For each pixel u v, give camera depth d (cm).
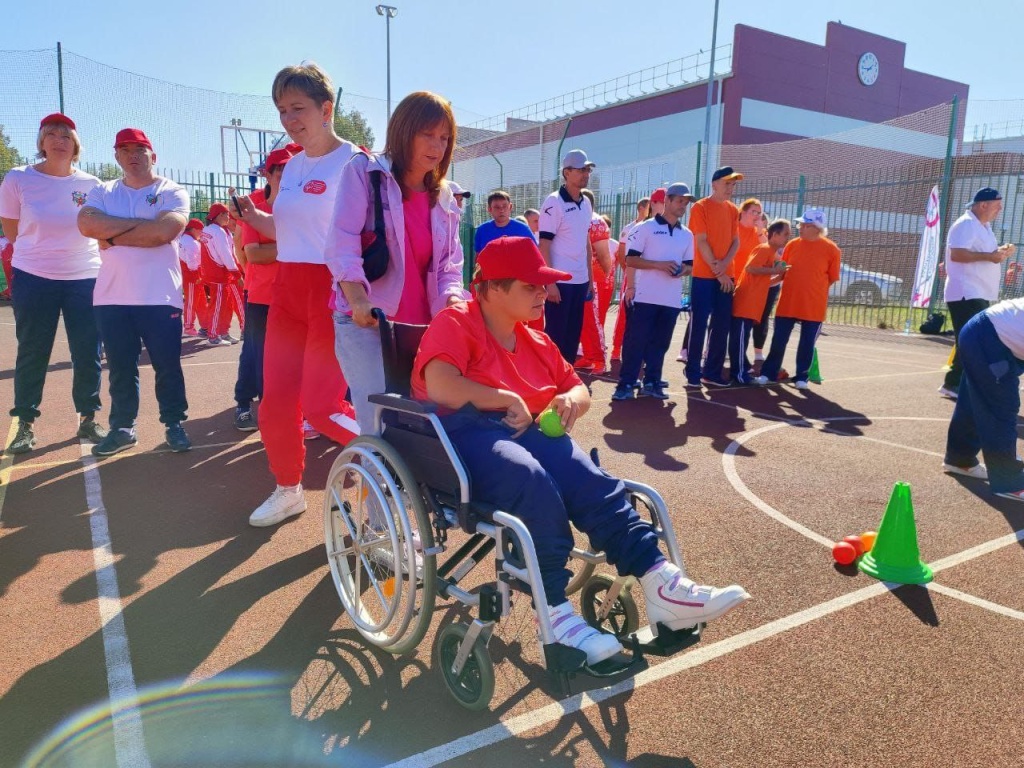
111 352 512
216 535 391
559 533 240
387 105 2041
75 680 262
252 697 254
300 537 390
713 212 800
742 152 2798
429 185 327
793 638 297
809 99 3447
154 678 264
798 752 230
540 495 238
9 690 255
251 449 551
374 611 318
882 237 1802
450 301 319
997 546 396
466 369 271
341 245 308
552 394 294
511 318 274
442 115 308
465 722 243
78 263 531
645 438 606
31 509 423
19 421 543
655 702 254
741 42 3173
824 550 384
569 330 705
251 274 559
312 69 364
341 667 274
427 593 248
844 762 226
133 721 240
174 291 518
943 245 1530
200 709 247
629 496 272
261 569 352
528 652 287
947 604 329
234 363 952
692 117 3256
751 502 454
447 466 251
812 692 261
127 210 495
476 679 248
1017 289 1420
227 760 223
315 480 486
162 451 543
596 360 943
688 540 394
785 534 404
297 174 373
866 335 1414
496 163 2481
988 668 278
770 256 822
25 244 516
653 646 239
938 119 2809
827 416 699
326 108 368
